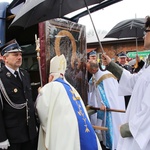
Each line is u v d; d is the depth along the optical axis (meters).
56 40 2.99
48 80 2.82
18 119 2.29
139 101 1.74
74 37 3.33
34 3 1.90
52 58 2.74
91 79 3.86
